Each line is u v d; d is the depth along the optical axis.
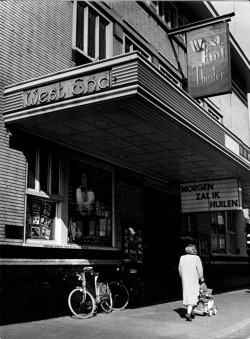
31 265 9.20
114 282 11.17
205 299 10.39
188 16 20.05
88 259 11.09
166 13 17.98
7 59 9.34
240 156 12.83
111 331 8.07
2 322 8.34
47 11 10.69
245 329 9.02
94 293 10.09
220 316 10.27
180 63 18.27
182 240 16.91
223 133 11.65
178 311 10.88
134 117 8.62
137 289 11.80
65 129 9.46
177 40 18.02
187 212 14.97
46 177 10.20
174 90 8.95
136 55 7.62
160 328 8.48
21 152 9.40
